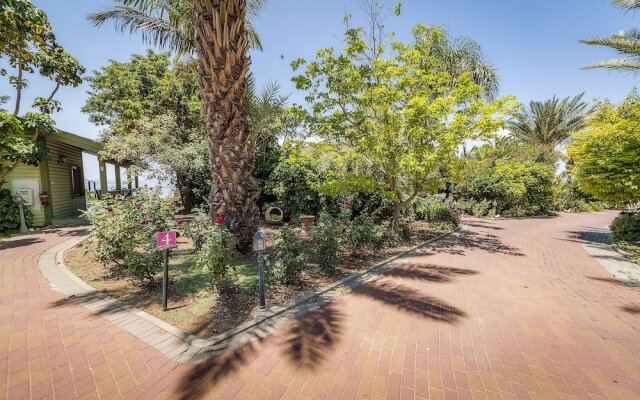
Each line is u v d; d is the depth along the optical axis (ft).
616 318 13.75
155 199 27.43
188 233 23.11
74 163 46.78
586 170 32.53
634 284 18.72
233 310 13.50
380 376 9.44
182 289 15.79
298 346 11.00
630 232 31.63
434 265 22.49
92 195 53.88
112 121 51.75
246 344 11.05
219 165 20.30
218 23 18.26
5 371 9.08
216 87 19.24
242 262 20.57
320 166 39.68
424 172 27.61
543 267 22.65
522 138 80.74
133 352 10.25
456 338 11.80
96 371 9.23
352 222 24.93
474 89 26.61
